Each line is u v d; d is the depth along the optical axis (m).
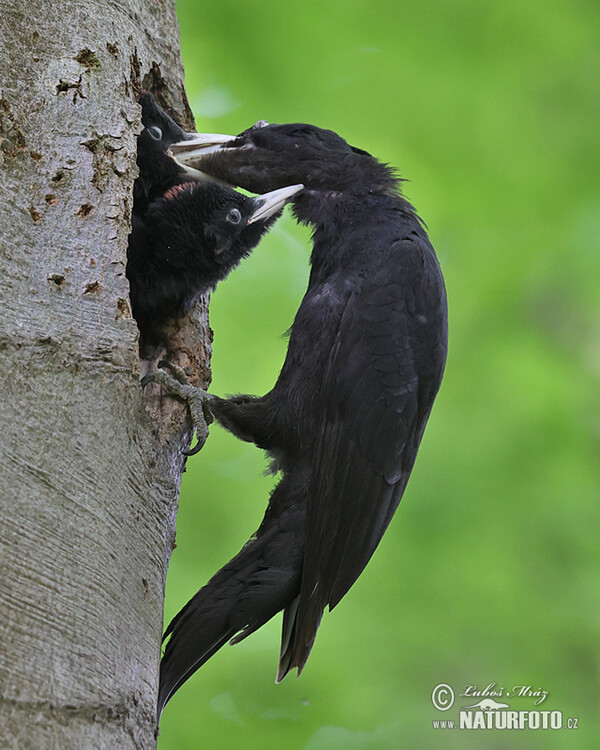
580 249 13.52
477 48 13.38
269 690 11.60
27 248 5.91
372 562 12.44
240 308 13.12
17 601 4.88
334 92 13.24
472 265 13.70
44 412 5.44
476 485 12.73
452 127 13.44
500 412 13.14
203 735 11.21
